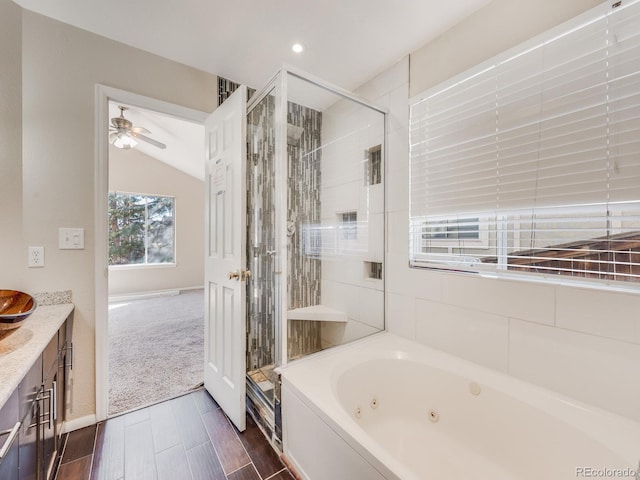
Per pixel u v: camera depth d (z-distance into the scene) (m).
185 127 3.39
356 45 1.80
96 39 1.68
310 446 1.24
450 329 1.66
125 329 3.46
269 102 1.83
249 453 1.50
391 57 1.92
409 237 1.89
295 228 1.83
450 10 1.52
